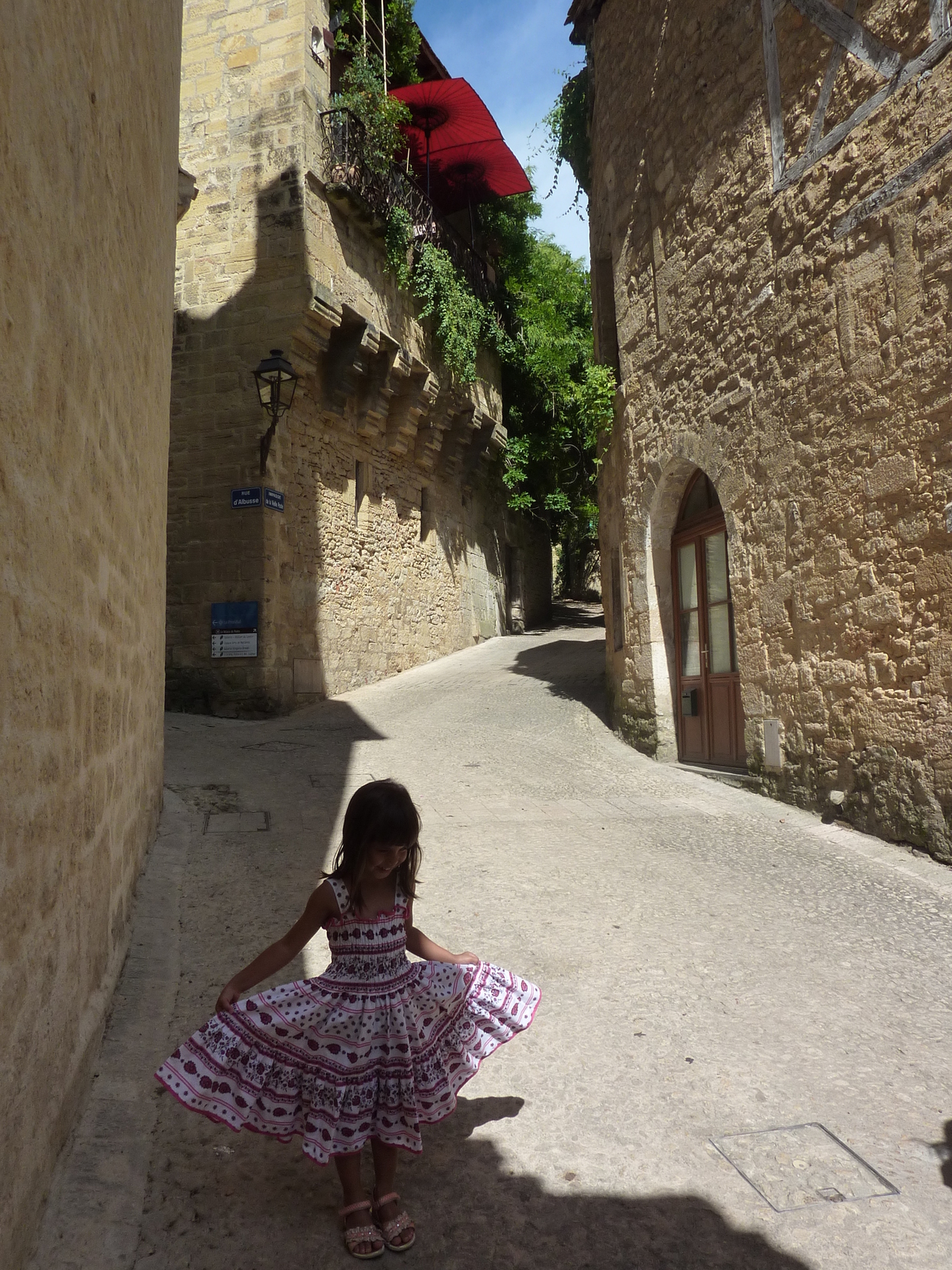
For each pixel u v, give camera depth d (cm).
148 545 510
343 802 722
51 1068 222
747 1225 236
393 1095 228
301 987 230
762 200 746
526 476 2206
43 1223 211
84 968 274
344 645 1470
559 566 3434
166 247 598
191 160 1360
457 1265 220
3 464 175
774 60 725
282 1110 223
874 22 615
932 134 566
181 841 570
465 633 1997
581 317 2219
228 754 930
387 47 1595
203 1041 221
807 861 570
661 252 934
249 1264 217
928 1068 318
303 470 1380
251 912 455
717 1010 361
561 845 606
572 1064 320
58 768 230
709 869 553
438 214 1742
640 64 992
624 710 1047
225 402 1309
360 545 1545
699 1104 294
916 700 576
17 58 183
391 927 236
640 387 993
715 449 825
